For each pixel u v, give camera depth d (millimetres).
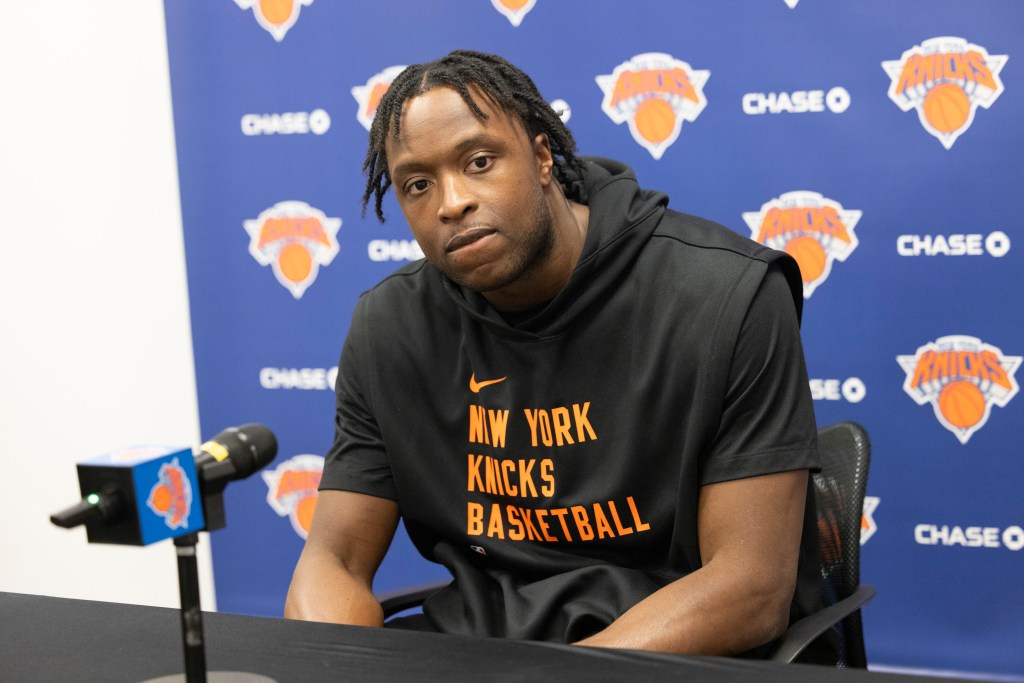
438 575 4945
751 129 4273
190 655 1595
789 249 4297
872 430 4309
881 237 4195
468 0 4531
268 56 4816
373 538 2967
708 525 2561
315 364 4988
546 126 2775
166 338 5168
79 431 5340
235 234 4992
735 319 2564
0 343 5355
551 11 4434
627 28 4352
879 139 4145
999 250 4082
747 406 2564
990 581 4250
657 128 4375
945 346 4191
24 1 5070
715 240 2715
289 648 1924
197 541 1603
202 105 4930
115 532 1524
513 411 2787
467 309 2766
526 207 2555
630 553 2775
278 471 5098
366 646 1921
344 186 4820
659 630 2316
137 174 5074
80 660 1902
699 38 4277
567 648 1880
